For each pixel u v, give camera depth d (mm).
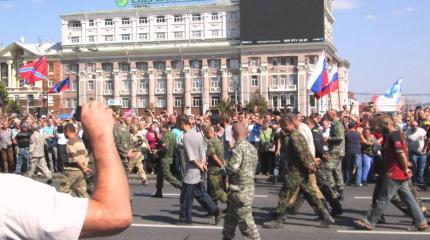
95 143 1639
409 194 8852
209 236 8555
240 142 7188
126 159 10148
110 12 96250
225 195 9672
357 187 14820
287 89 84188
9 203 1420
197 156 9484
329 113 15250
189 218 9578
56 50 99250
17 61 95625
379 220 9570
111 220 1549
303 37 82125
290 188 9031
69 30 97875
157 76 91875
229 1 92812
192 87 90375
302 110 82875
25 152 18094
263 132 17578
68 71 94938
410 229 8930
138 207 11438
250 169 7172
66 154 9648
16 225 1418
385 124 8875
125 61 92562
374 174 16484
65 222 1469
